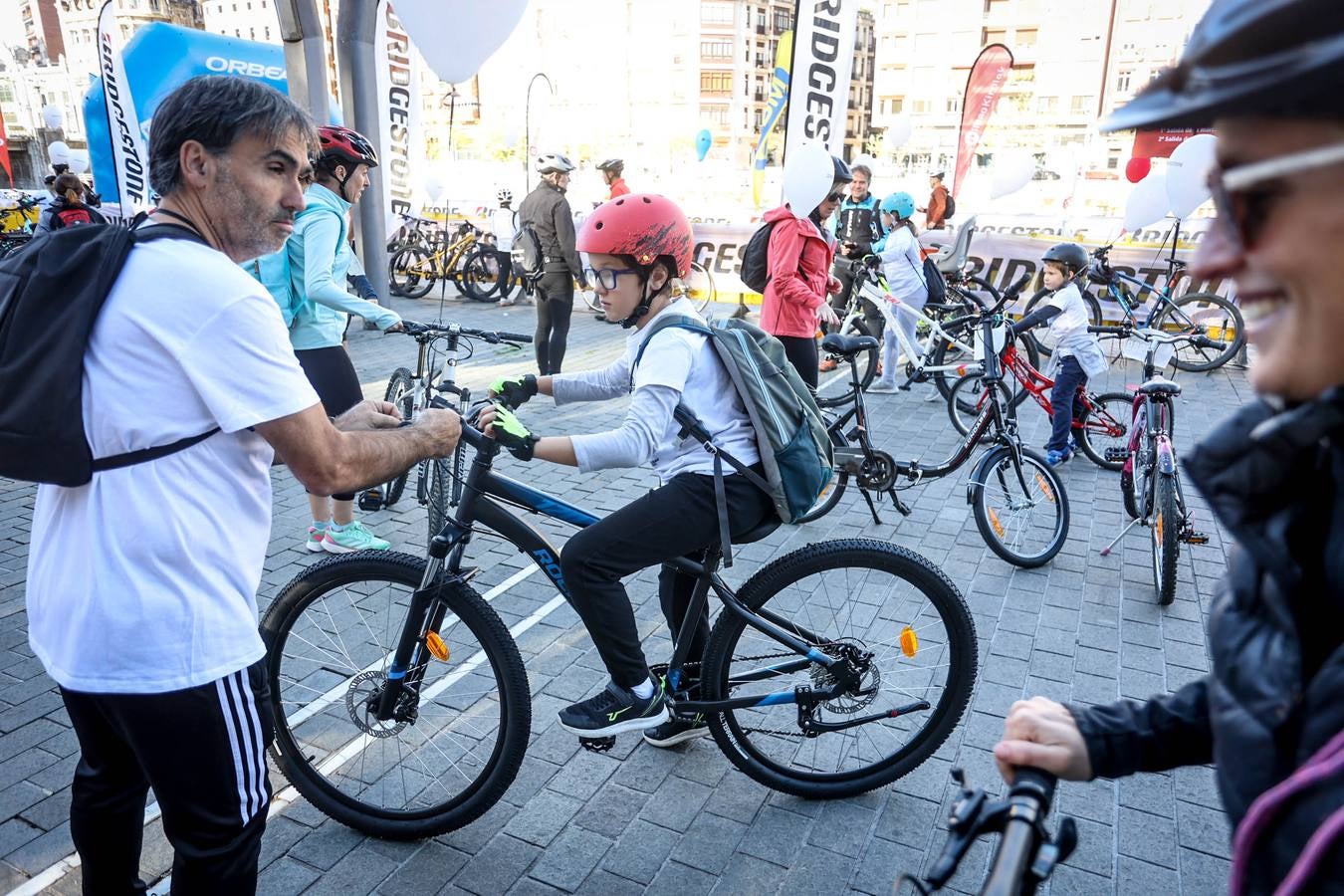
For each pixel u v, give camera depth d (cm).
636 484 572
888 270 762
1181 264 929
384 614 272
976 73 1250
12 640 365
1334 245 63
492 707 289
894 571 264
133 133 1105
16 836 257
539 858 253
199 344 151
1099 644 375
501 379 267
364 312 399
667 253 237
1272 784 76
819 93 841
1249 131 65
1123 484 505
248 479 166
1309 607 77
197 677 160
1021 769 108
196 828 171
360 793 268
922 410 747
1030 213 1430
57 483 152
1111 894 242
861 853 256
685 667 272
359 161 405
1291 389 69
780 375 247
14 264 155
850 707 272
